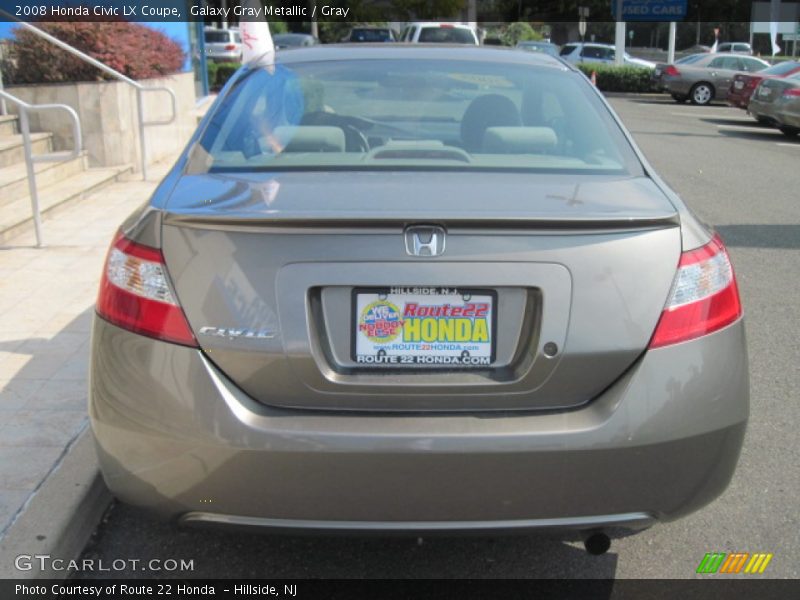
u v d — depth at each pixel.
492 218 2.28
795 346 5.05
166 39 12.19
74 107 9.41
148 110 10.75
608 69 29.30
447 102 3.34
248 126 3.14
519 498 2.32
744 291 6.19
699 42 47.75
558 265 2.33
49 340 4.62
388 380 2.31
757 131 18.16
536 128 3.21
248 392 2.33
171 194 2.63
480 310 2.33
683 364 2.37
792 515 3.25
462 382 2.32
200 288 2.33
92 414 2.48
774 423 4.02
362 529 2.34
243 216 2.29
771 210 9.25
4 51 9.35
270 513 2.33
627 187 2.72
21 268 5.98
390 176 2.75
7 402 3.84
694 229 2.52
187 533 3.10
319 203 2.43
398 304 2.32
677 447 2.36
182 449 2.31
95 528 3.12
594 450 2.29
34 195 6.43
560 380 2.33
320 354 2.32
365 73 3.50
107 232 7.03
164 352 2.33
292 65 3.56
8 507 2.99
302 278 2.30
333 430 2.27
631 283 2.36
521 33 36.97
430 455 2.26
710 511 3.27
